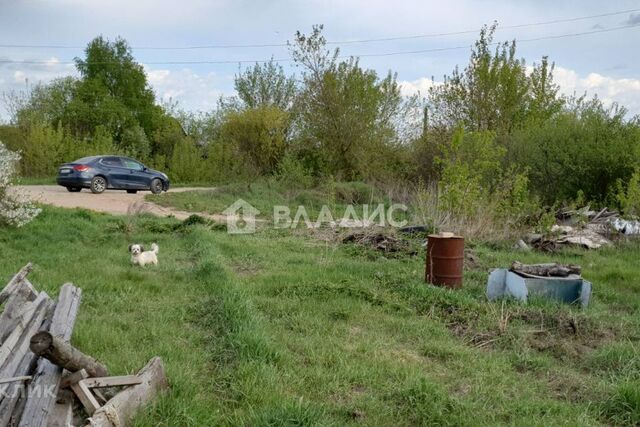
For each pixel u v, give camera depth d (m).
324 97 27.50
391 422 4.46
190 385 4.73
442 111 26.19
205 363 5.42
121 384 4.23
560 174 19.27
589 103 20.55
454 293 8.27
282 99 41.69
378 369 5.45
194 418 4.20
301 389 4.96
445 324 7.17
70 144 32.38
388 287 8.73
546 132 20.05
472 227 13.52
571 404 4.96
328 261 10.75
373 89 27.64
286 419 4.16
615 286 9.77
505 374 5.58
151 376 4.48
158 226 13.95
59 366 4.11
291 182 24.88
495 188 15.90
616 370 5.75
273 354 5.56
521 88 25.80
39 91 47.00
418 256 11.42
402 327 6.90
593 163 18.88
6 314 5.14
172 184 32.41
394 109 28.00
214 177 33.31
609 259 12.27
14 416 3.72
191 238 12.72
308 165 27.95
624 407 4.80
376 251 11.93
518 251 12.73
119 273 8.73
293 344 6.10
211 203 21.03
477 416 4.57
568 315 7.26
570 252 12.80
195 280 8.68
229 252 11.53
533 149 19.86
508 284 8.42
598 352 6.16
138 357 5.36
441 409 4.59
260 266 10.33
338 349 5.99
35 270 8.59
